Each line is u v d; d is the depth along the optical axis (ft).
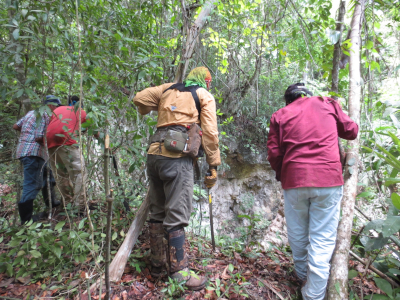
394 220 5.90
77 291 6.04
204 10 8.43
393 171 7.13
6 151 10.68
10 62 5.98
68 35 6.77
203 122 6.36
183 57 8.21
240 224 21.52
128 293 6.18
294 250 6.71
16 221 8.86
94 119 6.92
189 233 9.91
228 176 21.70
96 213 8.25
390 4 8.64
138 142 8.79
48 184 8.21
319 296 5.89
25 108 8.87
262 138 21.33
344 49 7.65
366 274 7.36
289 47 12.55
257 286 6.97
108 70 8.54
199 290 6.40
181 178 6.26
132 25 9.00
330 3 9.13
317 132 6.16
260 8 13.01
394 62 10.28
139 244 8.31
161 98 6.77
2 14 6.96
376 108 8.58
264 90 19.58
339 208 6.06
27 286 6.29
